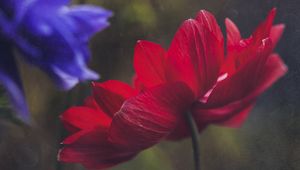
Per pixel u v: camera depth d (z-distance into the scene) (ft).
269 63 1.06
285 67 1.06
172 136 1.07
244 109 1.08
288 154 2.34
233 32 1.09
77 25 0.80
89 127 1.06
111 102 1.05
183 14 2.18
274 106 2.35
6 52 0.79
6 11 0.80
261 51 1.01
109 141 1.03
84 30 0.80
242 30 2.49
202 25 1.03
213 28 1.06
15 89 0.79
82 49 0.80
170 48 1.03
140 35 2.12
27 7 0.79
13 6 0.80
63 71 0.79
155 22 2.12
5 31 0.79
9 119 0.84
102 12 0.81
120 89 1.06
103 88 1.05
